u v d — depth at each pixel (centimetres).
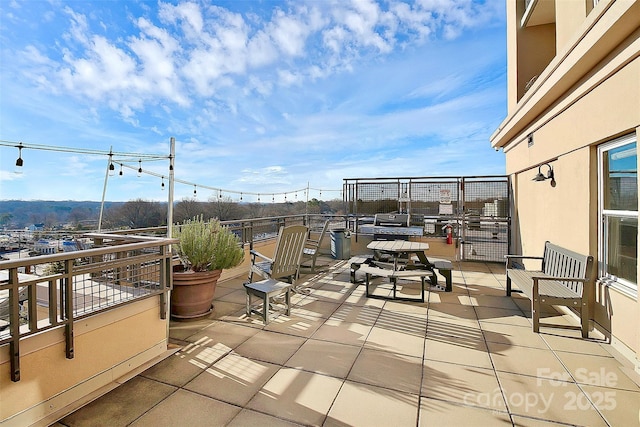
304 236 405
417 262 541
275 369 247
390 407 200
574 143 349
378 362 257
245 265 567
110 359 226
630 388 220
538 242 487
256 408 200
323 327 330
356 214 809
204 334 311
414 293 458
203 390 219
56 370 193
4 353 169
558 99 383
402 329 325
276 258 374
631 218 270
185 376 236
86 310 215
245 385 225
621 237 283
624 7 219
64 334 197
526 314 370
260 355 269
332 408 200
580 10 339
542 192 464
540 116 449
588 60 285
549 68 348
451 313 372
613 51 265
